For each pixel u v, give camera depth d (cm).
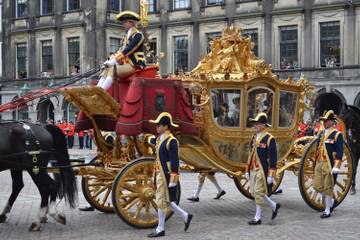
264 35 5069
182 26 5544
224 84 1514
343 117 1956
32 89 5822
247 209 1658
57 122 5028
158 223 1338
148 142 1450
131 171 1352
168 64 5616
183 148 1497
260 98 1581
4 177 2564
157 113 1402
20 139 1345
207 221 1480
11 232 1353
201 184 1792
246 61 1625
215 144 1515
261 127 1434
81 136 4662
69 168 1393
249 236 1291
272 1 5031
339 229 1359
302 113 1716
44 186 1374
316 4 4803
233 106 1539
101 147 1486
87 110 1416
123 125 1366
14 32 6222
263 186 1423
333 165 1522
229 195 1927
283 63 4972
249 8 5166
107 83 1446
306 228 1375
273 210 1434
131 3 5884
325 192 1529
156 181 1308
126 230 1370
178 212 1322
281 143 1647
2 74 6341
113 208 1464
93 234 1326
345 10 4675
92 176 1595
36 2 6116
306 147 1633
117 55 1445
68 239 1277
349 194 1947
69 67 5872
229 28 1634
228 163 1538
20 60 6231
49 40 6016
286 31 4981
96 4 5712
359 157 2005
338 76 4647
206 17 5409
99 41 5716
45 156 1372
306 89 1717
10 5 6291
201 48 5444
